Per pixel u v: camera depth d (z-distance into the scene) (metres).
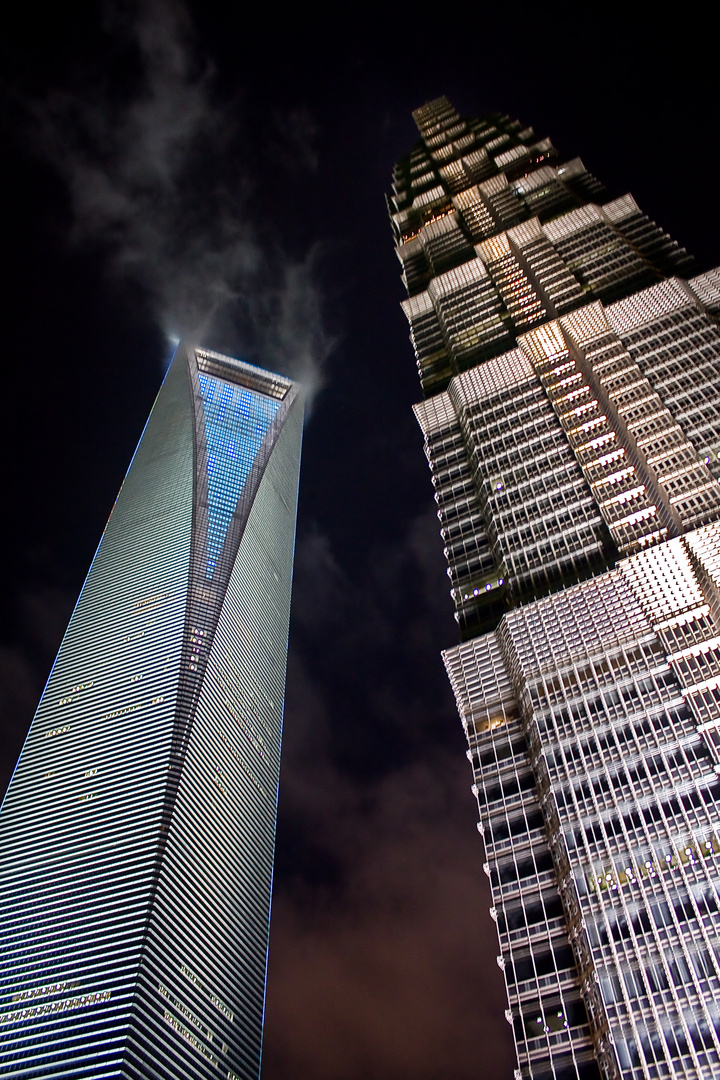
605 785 104.69
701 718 105.62
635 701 111.56
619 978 87.38
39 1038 166.12
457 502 169.38
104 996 169.88
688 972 85.00
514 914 101.12
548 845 105.31
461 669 132.88
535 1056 88.56
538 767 112.81
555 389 174.25
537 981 94.06
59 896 194.75
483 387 188.00
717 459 139.50
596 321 184.12
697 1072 78.56
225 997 198.25
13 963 182.50
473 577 151.38
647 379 161.75
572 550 140.50
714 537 123.44
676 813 98.00
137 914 183.88
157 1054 166.75
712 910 88.38
